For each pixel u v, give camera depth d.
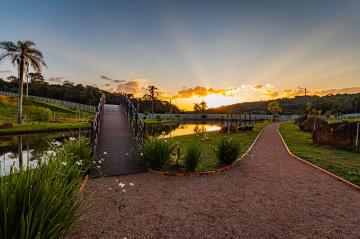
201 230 3.13
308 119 22.00
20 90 26.91
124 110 18.61
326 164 7.27
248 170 6.64
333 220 3.53
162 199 4.23
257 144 12.64
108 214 3.52
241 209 3.87
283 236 3.04
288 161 8.01
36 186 1.97
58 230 1.93
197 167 6.54
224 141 7.49
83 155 5.61
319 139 12.30
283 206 4.04
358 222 3.48
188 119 70.69
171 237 2.93
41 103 52.78
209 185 5.15
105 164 6.51
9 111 41.44
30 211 1.70
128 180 5.38
